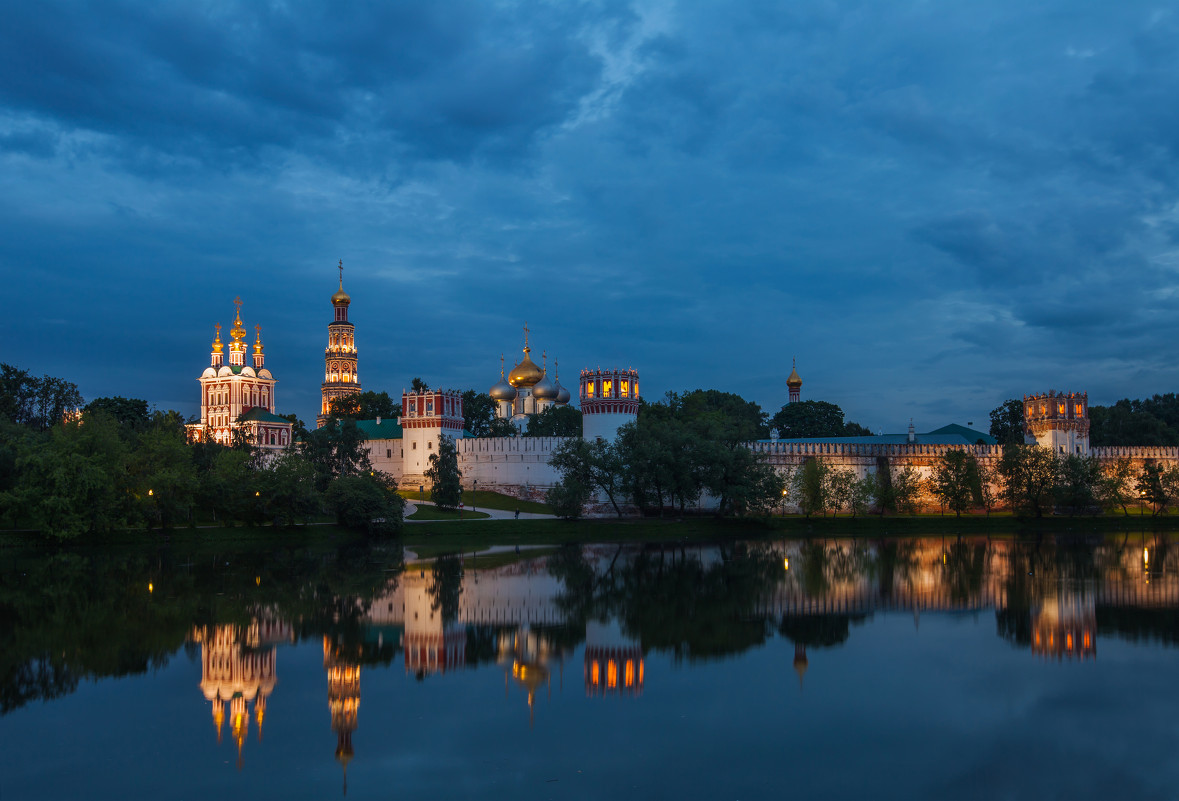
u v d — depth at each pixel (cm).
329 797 3288
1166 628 6109
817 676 4878
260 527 12712
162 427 14625
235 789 3369
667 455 13962
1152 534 13900
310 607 7056
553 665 5162
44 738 3903
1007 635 5919
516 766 3578
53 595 7662
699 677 4881
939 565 9762
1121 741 3844
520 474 16650
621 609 6969
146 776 3491
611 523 14062
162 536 11825
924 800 3262
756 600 7381
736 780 3431
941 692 4562
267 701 4444
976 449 17400
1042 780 3441
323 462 15538
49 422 17975
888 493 15562
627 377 16275
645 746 3797
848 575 8944
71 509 10925
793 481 15925
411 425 17888
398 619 6550
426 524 13512
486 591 7931
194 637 5916
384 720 4144
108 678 4869
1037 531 14412
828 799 3272
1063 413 18188
